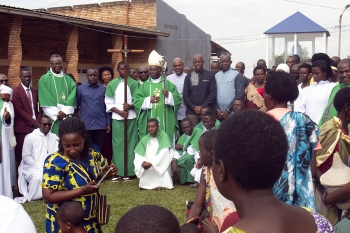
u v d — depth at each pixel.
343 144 3.82
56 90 8.43
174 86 9.18
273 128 1.70
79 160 3.71
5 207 2.76
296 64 9.04
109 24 16.72
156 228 1.70
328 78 6.77
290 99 3.38
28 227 2.73
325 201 3.53
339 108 3.98
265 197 1.69
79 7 22.91
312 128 3.28
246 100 8.57
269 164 1.66
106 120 8.95
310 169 3.30
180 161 8.27
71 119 3.64
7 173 7.34
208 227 2.69
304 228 1.67
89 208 3.70
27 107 8.10
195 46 23.69
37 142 7.51
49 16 14.36
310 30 16.41
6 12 13.02
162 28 21.17
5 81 9.02
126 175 8.84
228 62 8.89
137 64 20.52
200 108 8.78
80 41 19.69
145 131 8.95
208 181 3.36
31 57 17.89
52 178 3.60
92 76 8.79
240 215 1.72
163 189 8.02
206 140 3.26
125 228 1.70
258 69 8.48
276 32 16.67
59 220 3.54
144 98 8.90
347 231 2.62
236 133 1.69
